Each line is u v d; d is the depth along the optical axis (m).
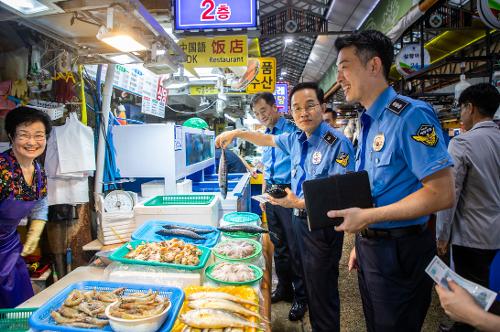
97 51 2.79
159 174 3.27
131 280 1.77
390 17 5.23
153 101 5.25
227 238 2.45
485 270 2.49
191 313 1.41
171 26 4.47
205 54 4.88
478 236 2.47
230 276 1.79
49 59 2.98
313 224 1.56
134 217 2.68
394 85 7.09
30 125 2.26
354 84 1.62
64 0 1.90
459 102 2.71
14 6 1.90
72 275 2.15
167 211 2.65
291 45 14.05
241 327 1.36
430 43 5.68
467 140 2.47
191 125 5.46
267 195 2.33
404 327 1.59
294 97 2.49
